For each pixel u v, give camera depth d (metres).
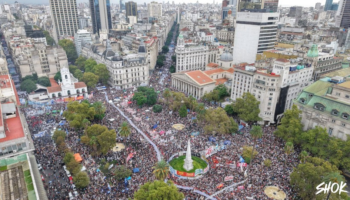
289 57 195.38
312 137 114.00
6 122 98.56
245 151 111.69
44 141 122.12
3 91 115.69
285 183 96.06
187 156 107.00
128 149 118.56
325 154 108.81
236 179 98.44
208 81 197.50
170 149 119.38
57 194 88.62
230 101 178.75
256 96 155.38
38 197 61.78
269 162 105.38
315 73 186.25
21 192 66.31
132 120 148.62
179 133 133.50
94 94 194.88
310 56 184.88
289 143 108.88
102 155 115.88
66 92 184.88
